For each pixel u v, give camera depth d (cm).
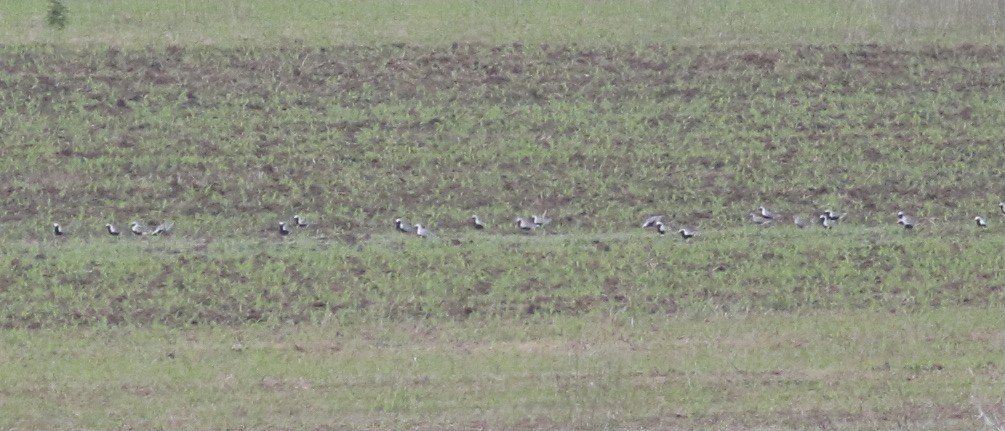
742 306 2086
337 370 1872
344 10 2933
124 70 2734
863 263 2234
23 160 2481
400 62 2783
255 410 1770
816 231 2347
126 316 2020
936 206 2456
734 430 1753
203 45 2808
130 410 1772
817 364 1919
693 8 2961
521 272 2162
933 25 2942
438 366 1886
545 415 1769
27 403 1786
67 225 2306
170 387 1828
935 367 1922
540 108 2677
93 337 1961
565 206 2403
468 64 2788
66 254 2205
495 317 2031
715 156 2562
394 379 1852
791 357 1933
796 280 2170
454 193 2434
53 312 2027
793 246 2278
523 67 2784
